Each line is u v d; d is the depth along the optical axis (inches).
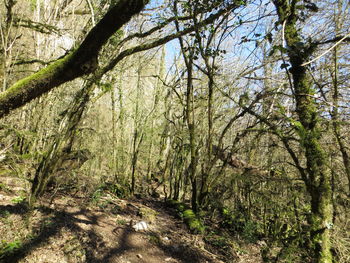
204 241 168.6
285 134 142.5
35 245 113.6
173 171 267.9
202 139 232.5
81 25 258.7
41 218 132.4
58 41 265.1
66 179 172.7
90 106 176.9
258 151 211.0
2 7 201.3
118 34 167.8
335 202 145.1
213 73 195.3
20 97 76.0
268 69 185.5
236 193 204.8
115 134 256.8
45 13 254.4
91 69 78.8
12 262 100.7
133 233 155.3
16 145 189.3
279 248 159.6
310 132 117.6
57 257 112.9
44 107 197.6
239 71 232.2
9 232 114.6
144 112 262.4
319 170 114.4
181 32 125.0
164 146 333.4
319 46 135.6
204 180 208.4
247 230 172.6
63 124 161.3
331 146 135.8
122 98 253.6
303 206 151.3
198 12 131.5
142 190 265.3
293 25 122.7
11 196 148.1
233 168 213.9
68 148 157.0
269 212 193.3
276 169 169.3
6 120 164.6
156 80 313.7
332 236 116.9
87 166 254.4
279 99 166.1
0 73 156.7
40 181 133.7
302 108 121.0
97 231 142.8
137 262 129.3
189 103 211.8
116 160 249.8
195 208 211.3
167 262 137.7
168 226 181.2
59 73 76.6
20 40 241.1
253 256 159.3
